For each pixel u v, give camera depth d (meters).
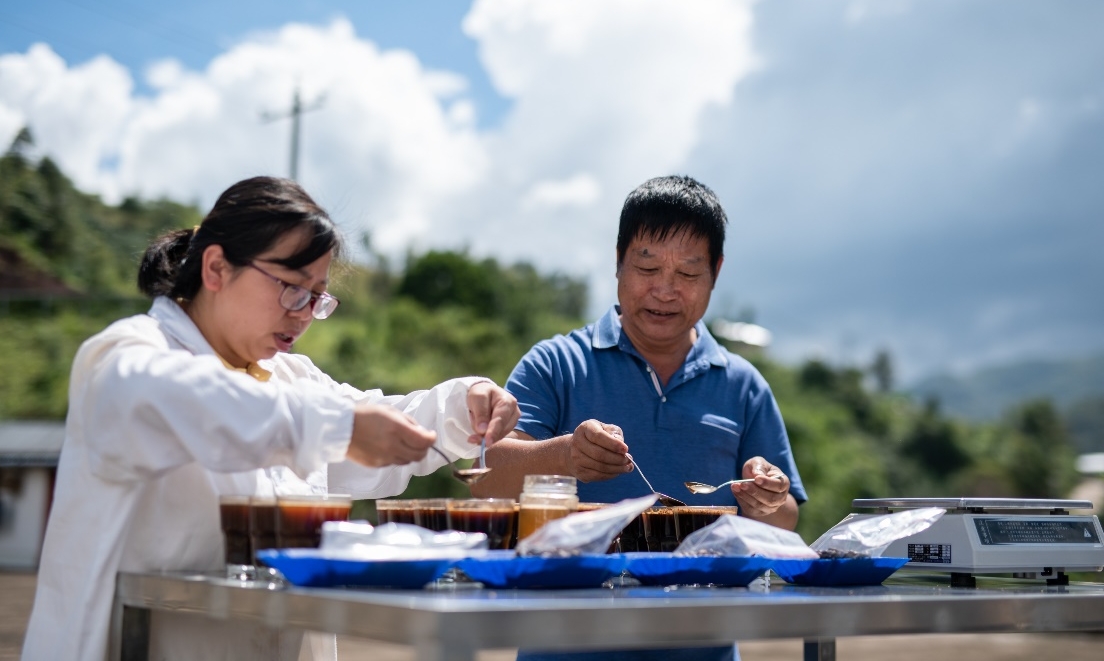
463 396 2.07
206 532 1.81
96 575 1.70
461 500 1.75
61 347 27.22
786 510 2.46
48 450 21.09
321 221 1.81
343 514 1.65
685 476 2.46
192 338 1.82
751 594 1.59
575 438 2.03
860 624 1.52
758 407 2.61
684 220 2.37
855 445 27.98
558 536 1.57
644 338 2.49
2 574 18.23
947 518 2.12
